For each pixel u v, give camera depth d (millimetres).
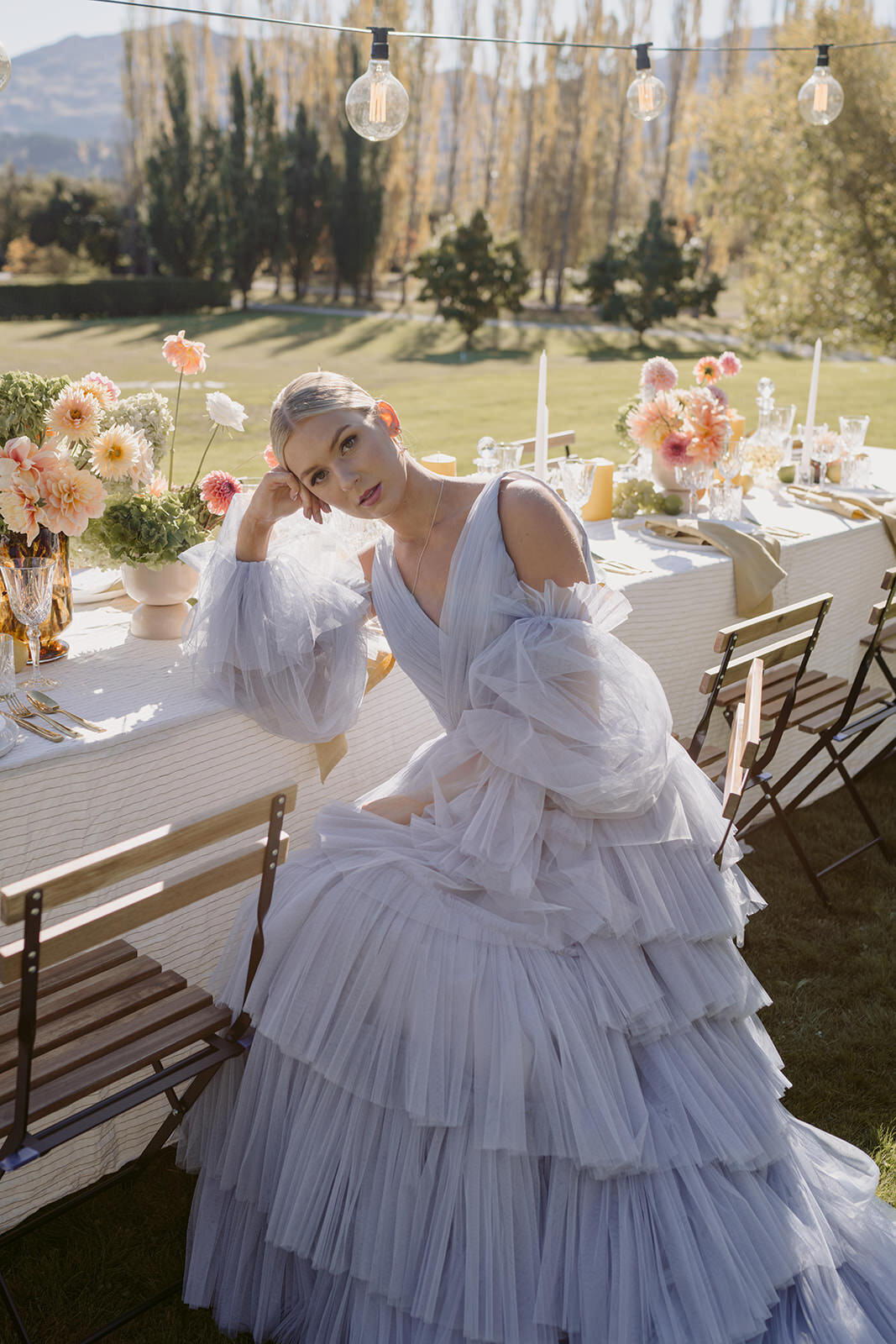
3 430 2264
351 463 2045
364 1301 1843
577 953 1921
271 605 2211
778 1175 1982
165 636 2566
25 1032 1539
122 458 2326
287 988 1911
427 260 27656
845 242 21984
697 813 2143
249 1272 2016
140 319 33125
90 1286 2084
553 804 2043
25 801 1948
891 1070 2707
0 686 2098
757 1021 2254
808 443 4535
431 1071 1798
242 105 37531
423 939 1872
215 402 2615
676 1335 1714
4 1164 1588
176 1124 2018
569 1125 1786
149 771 2131
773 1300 1798
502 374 17781
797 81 22844
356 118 3115
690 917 2035
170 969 2295
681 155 42125
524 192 42344
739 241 40938
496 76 41656
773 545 3549
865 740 4312
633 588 3148
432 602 2168
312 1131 1897
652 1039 1934
